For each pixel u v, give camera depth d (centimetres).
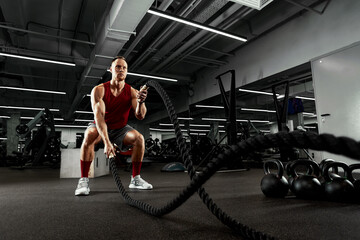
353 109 356
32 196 161
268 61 526
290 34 479
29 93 933
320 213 103
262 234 65
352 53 367
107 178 302
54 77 775
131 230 81
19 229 85
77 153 317
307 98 702
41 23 493
